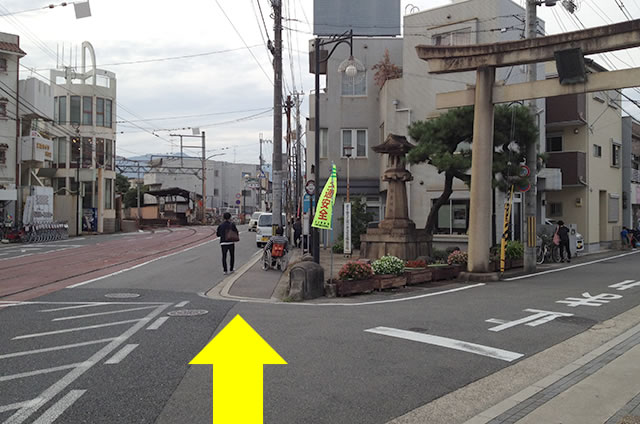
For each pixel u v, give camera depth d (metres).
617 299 11.12
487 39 22.12
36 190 33.28
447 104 15.41
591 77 13.34
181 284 13.19
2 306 9.68
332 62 26.84
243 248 27.47
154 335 7.35
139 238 35.38
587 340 7.60
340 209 26.36
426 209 23.33
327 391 5.23
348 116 26.70
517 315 9.30
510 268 17.59
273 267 16.98
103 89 47.38
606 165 30.80
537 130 16.72
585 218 27.89
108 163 47.69
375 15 23.41
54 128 44.78
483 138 14.76
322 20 23.20
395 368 6.04
